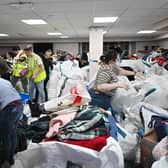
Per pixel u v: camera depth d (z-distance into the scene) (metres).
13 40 13.23
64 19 5.84
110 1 3.85
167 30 9.11
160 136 1.66
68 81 3.70
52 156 1.28
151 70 3.49
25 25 6.96
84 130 1.41
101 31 7.56
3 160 1.28
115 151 1.26
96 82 2.61
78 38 13.19
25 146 1.42
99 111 1.66
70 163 1.28
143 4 4.13
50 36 11.65
